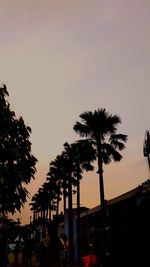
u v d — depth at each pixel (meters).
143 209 17.97
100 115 34.97
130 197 19.38
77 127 35.72
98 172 35.03
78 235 37.78
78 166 43.16
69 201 43.41
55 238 6.23
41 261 6.07
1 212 8.18
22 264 27.86
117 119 35.19
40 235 61.62
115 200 22.27
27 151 8.55
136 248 18.53
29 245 25.44
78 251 37.03
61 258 6.55
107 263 20.14
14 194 8.12
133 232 19.27
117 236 22.19
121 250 20.47
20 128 8.55
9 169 7.98
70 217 40.94
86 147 35.78
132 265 18.44
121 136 35.56
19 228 11.23
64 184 53.03
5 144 8.14
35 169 8.50
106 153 35.97
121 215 21.72
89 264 13.85
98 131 35.16
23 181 8.31
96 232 32.19
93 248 14.37
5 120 8.30
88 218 36.72
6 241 12.17
